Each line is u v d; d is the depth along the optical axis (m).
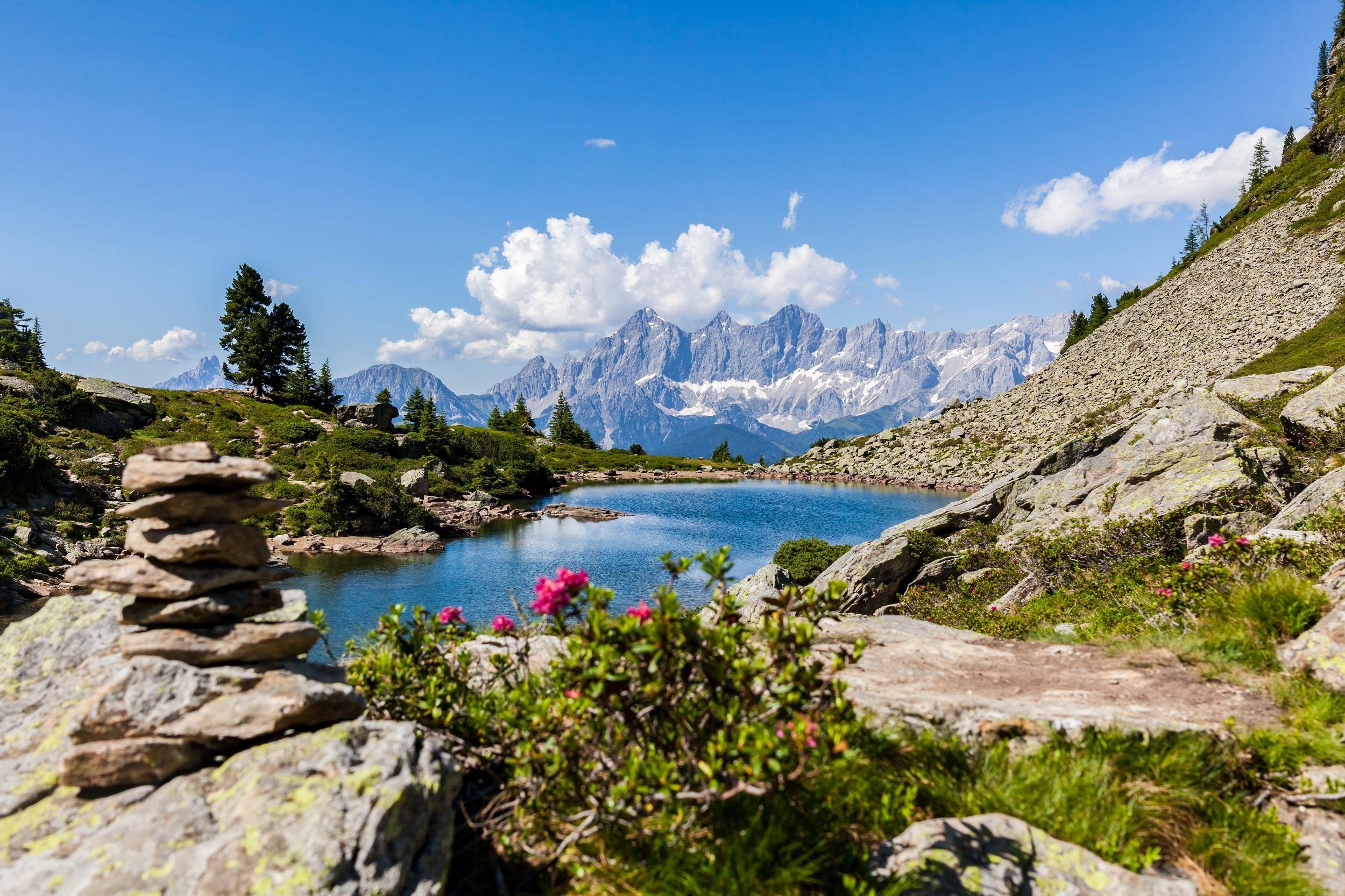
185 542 4.25
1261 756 5.07
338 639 28.66
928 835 4.06
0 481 44.31
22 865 3.16
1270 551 9.25
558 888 3.87
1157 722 5.34
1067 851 4.01
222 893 2.96
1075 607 13.22
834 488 105.94
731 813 4.21
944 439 120.06
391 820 3.31
